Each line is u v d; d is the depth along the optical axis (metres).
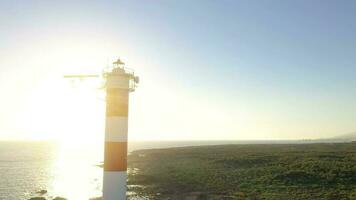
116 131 17.75
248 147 150.50
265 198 43.47
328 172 57.56
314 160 75.06
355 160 74.06
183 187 55.28
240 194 46.69
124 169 17.94
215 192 49.31
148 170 80.12
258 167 70.25
